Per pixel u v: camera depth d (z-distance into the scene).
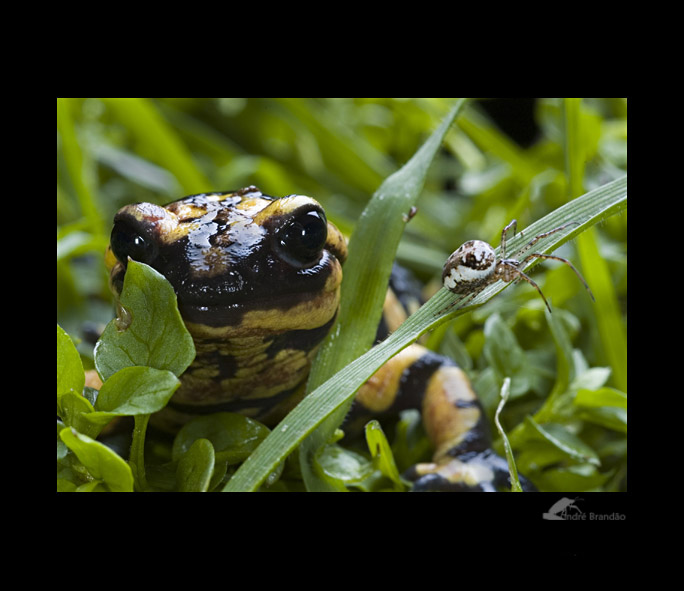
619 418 0.34
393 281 0.38
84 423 0.31
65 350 0.31
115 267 0.33
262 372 0.33
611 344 0.35
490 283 0.32
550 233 0.32
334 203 0.52
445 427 0.34
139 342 0.31
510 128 0.62
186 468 0.32
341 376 0.31
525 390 0.34
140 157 0.50
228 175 0.46
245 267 0.32
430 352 0.35
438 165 0.60
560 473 0.34
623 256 0.38
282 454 0.31
